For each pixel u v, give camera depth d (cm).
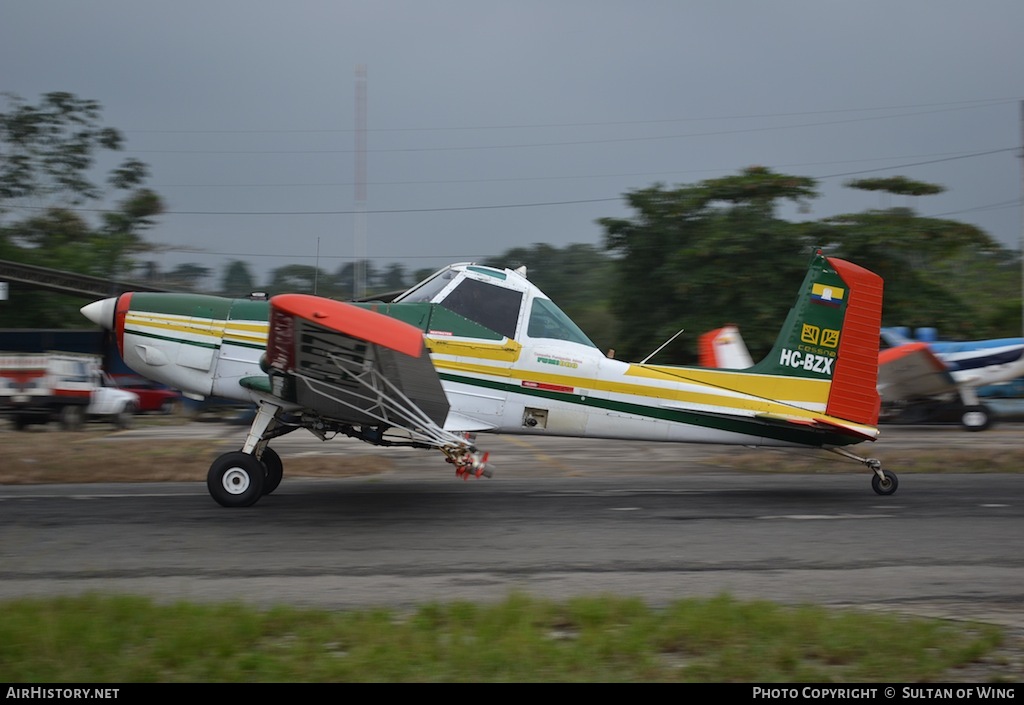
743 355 1925
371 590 648
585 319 3309
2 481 1191
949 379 2255
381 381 909
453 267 1098
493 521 919
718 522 926
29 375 2286
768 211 3059
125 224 4600
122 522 891
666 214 3133
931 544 827
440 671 469
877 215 3034
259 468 991
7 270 3002
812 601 634
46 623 509
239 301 1068
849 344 1128
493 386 1076
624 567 728
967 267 4641
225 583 662
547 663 480
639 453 1650
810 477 1302
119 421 2438
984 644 515
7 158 4575
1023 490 1174
